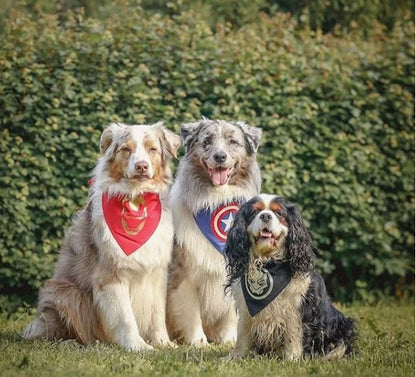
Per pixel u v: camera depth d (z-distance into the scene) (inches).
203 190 313.1
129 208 297.1
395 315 407.8
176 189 322.3
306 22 526.6
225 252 278.5
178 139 310.0
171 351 283.4
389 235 454.6
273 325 268.7
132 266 296.5
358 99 445.1
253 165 321.4
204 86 429.7
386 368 256.4
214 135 312.3
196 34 439.5
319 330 269.7
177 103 425.7
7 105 409.1
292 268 267.4
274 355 274.2
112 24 442.3
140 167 289.6
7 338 319.6
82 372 243.4
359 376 243.4
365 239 445.7
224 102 426.0
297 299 267.1
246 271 269.7
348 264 451.8
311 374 243.6
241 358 267.1
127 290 299.9
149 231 299.0
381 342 310.3
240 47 441.4
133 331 294.4
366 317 391.9
